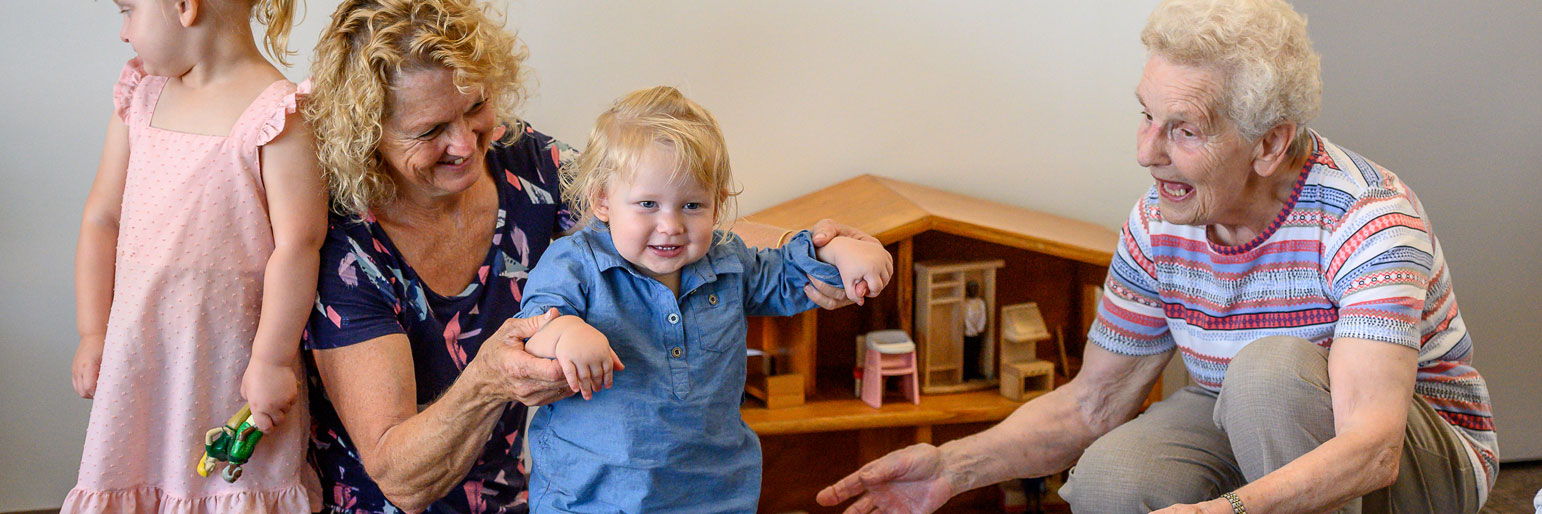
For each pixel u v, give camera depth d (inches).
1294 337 57.4
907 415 79.6
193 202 55.4
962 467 65.0
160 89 59.2
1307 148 56.1
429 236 56.4
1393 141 94.0
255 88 57.4
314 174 54.7
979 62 94.7
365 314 53.8
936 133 95.2
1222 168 53.2
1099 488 61.3
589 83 86.7
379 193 53.1
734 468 51.0
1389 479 50.9
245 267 56.3
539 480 50.9
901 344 81.3
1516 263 94.7
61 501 84.7
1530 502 84.9
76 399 83.7
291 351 53.9
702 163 46.4
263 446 56.2
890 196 85.8
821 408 80.7
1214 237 59.9
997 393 85.4
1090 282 91.9
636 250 46.9
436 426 48.9
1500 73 93.1
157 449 57.1
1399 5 92.6
